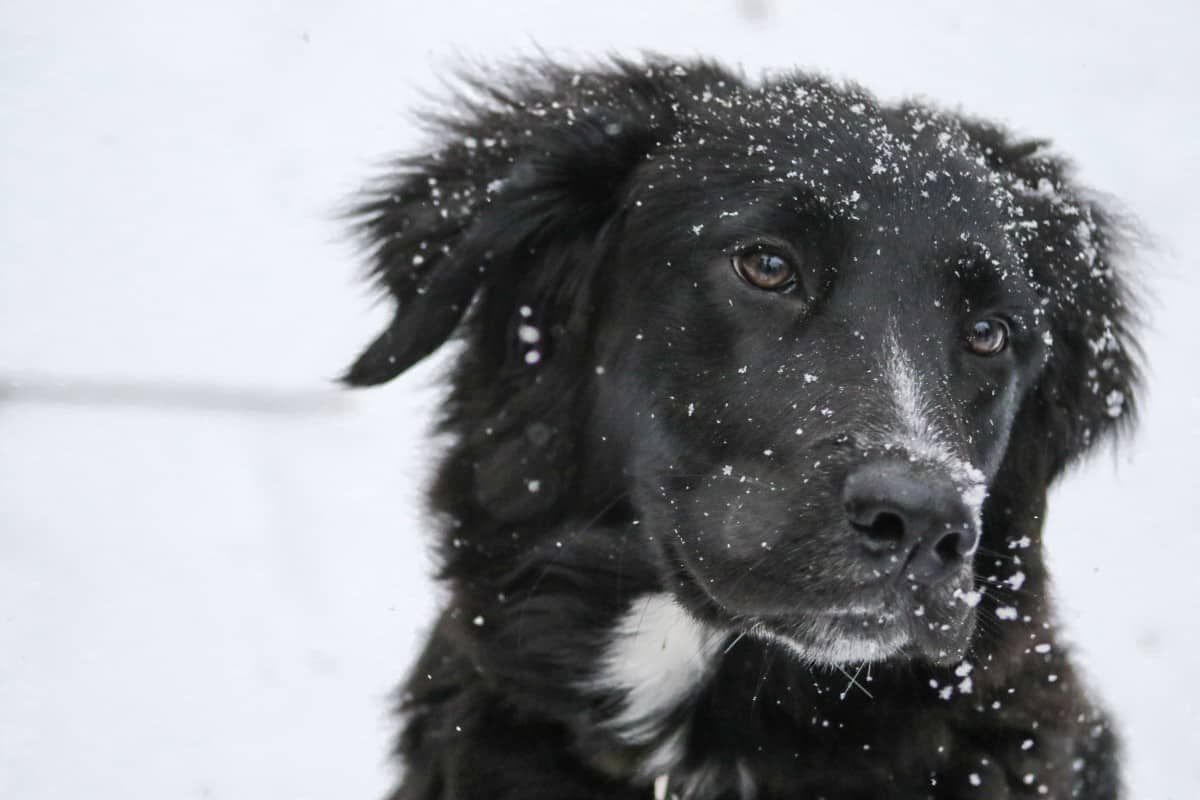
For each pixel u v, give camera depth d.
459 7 26.19
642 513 6.30
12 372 14.73
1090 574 11.13
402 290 7.08
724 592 5.83
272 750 8.94
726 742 6.47
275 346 15.65
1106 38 24.00
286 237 18.73
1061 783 6.82
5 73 23.62
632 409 6.30
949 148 6.48
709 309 6.10
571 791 6.55
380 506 12.42
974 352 6.23
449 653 6.84
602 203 6.68
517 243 6.62
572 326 6.63
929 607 5.52
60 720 9.08
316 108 22.77
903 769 6.45
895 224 6.08
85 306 16.45
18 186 19.84
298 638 10.28
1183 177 18.19
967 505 5.37
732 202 6.16
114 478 12.66
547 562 6.55
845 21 24.83
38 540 11.45
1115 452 7.59
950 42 23.80
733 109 6.59
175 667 9.80
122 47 24.95
